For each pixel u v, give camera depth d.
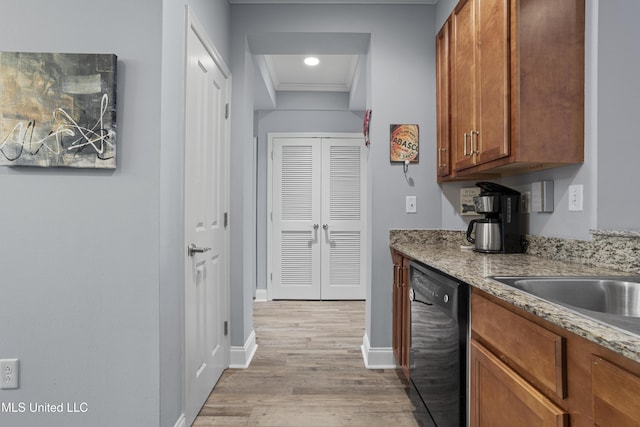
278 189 4.31
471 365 1.20
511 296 0.90
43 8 1.37
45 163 1.34
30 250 1.37
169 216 1.46
